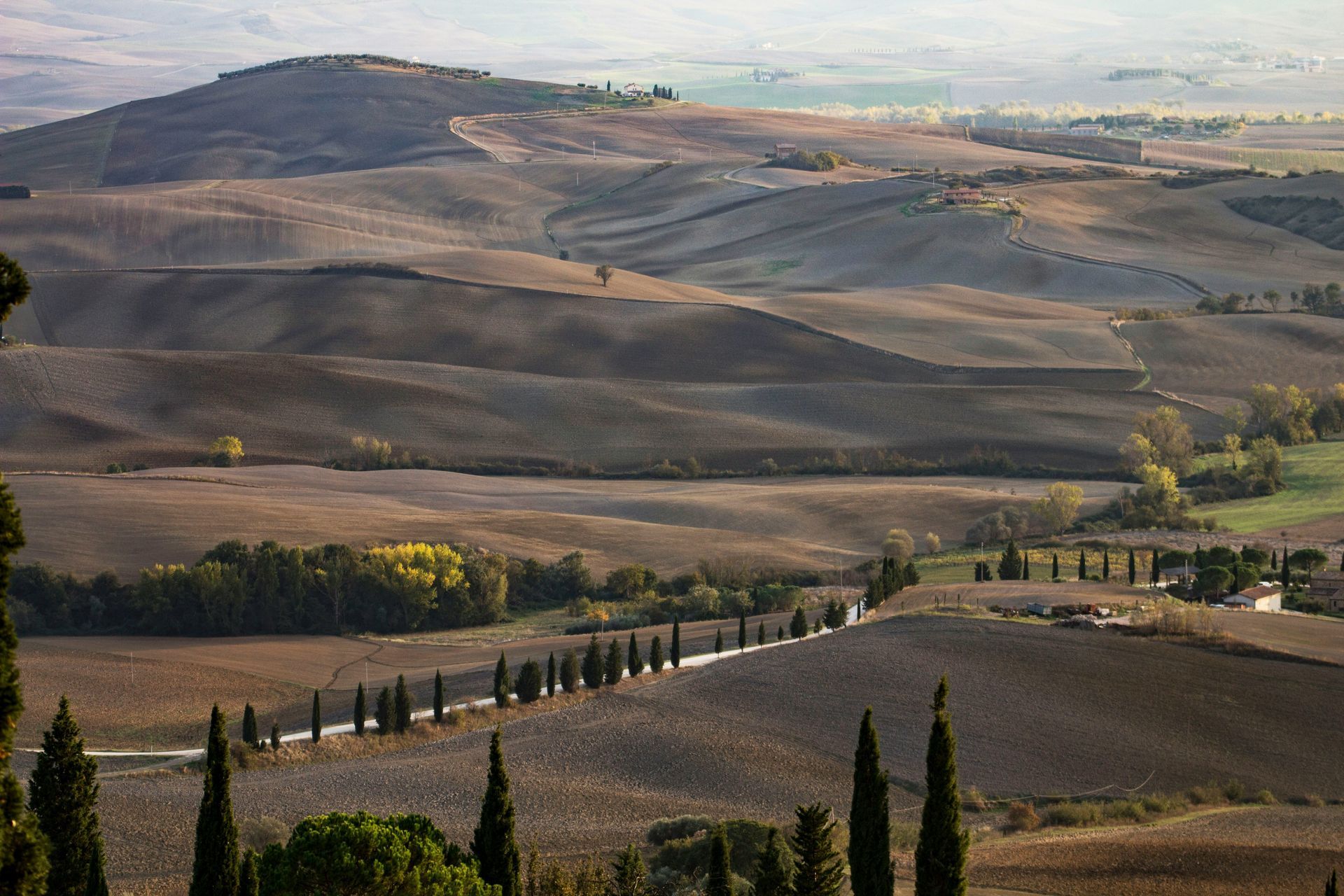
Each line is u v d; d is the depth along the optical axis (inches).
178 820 3513.8
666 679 5049.2
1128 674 4598.9
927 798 2122.3
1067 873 3016.7
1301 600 6210.6
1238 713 4306.1
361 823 2345.0
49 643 5920.3
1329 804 3730.3
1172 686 4493.1
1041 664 4704.7
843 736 4291.3
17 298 1132.5
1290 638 5049.2
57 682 5206.7
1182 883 2977.4
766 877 2235.5
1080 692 4483.3
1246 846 3208.7
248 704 4350.4
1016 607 5733.3
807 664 4852.4
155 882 3061.0
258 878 2262.6
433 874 2282.2
